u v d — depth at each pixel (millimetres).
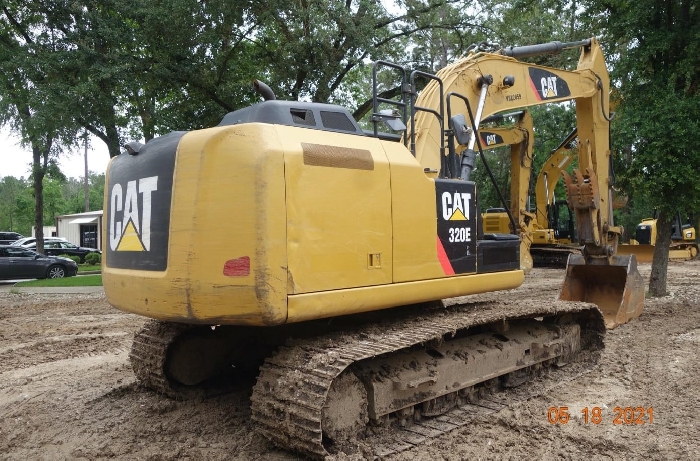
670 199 11461
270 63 17656
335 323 5051
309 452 4012
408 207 4801
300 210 4035
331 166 4250
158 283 4293
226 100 16797
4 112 17344
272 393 4121
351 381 4312
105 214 5191
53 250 29469
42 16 15711
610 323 8469
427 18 18688
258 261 3828
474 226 5516
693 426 4957
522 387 6000
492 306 5977
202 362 5848
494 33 18844
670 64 11609
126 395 5812
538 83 8273
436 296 5035
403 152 4938
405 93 5410
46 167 21438
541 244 17719
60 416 5262
